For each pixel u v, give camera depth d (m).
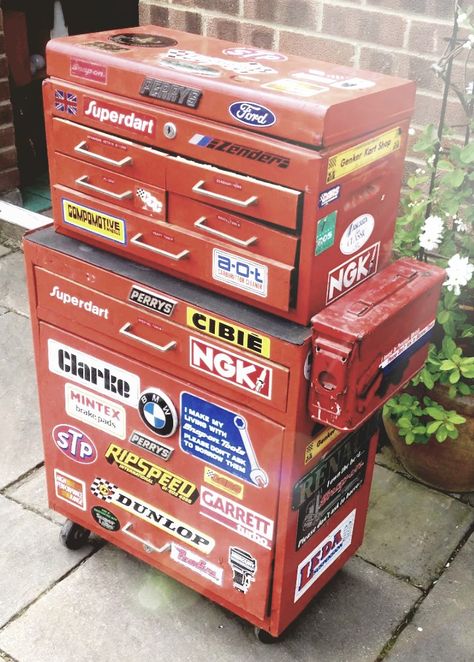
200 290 1.94
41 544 2.62
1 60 4.24
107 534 2.46
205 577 2.27
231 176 1.75
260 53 2.05
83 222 2.08
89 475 2.39
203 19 3.17
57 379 2.31
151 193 1.91
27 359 3.54
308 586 2.28
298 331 1.81
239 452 2.00
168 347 1.98
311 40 2.95
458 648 2.34
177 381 2.03
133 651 2.29
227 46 2.10
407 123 1.91
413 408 2.68
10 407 3.24
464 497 2.91
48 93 1.98
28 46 4.67
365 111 1.72
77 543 2.59
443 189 2.83
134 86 1.84
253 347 1.84
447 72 2.48
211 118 1.75
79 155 2.00
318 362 1.78
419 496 2.89
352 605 2.46
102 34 2.11
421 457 2.86
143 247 1.97
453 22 2.63
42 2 4.67
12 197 4.58
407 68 2.79
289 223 1.71
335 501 2.22
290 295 1.79
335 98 1.66
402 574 2.58
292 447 1.89
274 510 2.01
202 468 2.11
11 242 4.44
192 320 1.92
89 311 2.11
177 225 1.91
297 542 2.10
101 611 2.40
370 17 2.79
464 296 2.77
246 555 2.13
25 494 2.82
